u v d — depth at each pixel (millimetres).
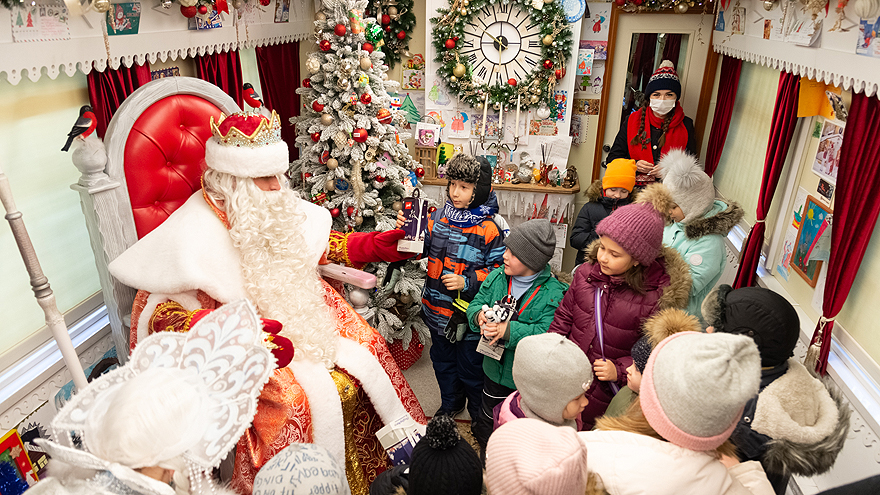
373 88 3371
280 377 1903
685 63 4344
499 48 4180
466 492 1182
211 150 2023
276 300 2027
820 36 2447
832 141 2611
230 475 1998
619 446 1241
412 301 3564
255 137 2000
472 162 2672
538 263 2357
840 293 2236
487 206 2809
